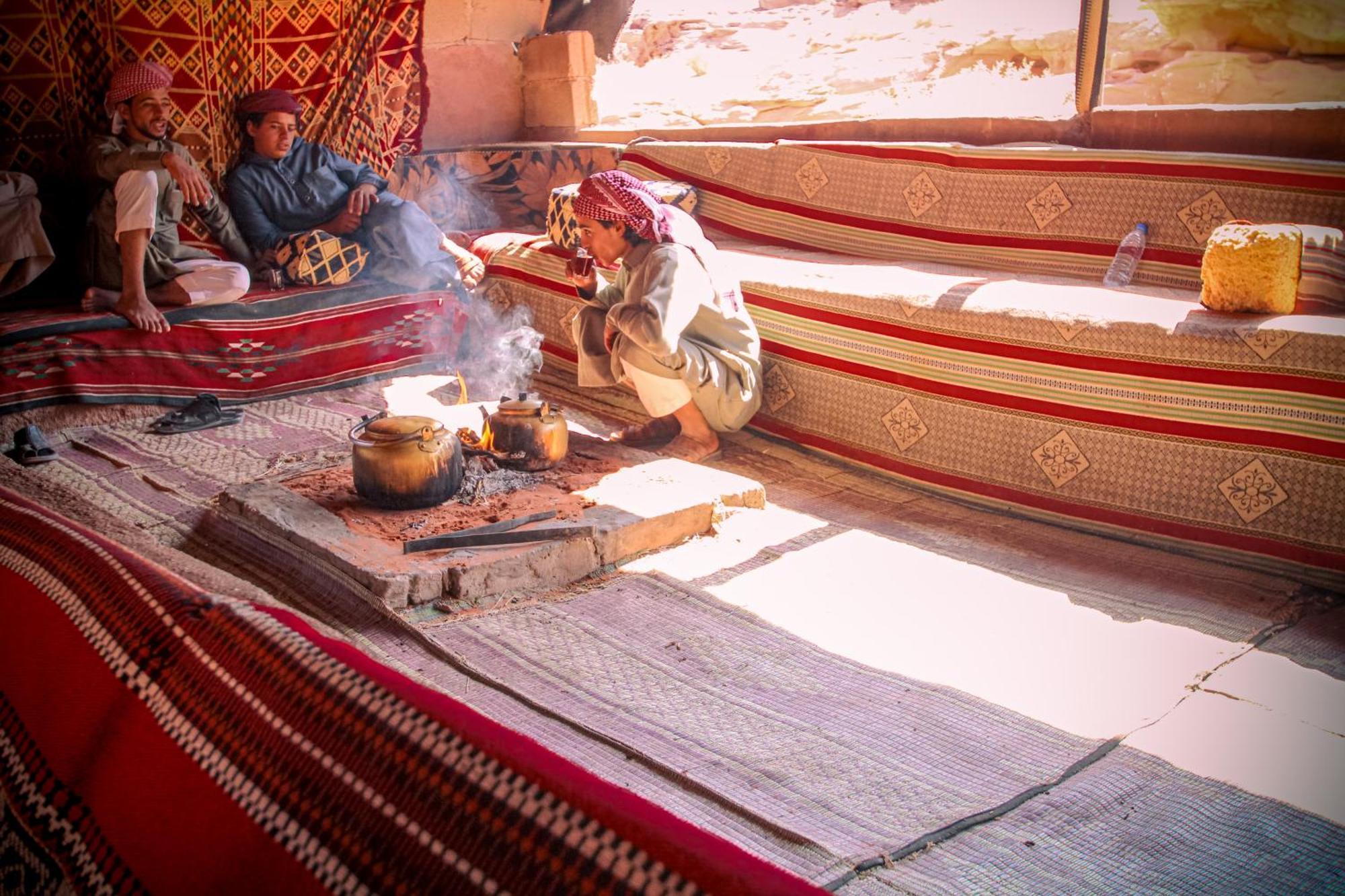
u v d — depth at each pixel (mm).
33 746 1695
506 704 2854
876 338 4527
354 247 5785
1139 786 2549
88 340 4953
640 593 3527
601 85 7723
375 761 1281
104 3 5590
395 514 3787
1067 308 4086
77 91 5594
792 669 3070
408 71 6637
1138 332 3834
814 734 2750
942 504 4371
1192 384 3738
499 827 1147
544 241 6098
